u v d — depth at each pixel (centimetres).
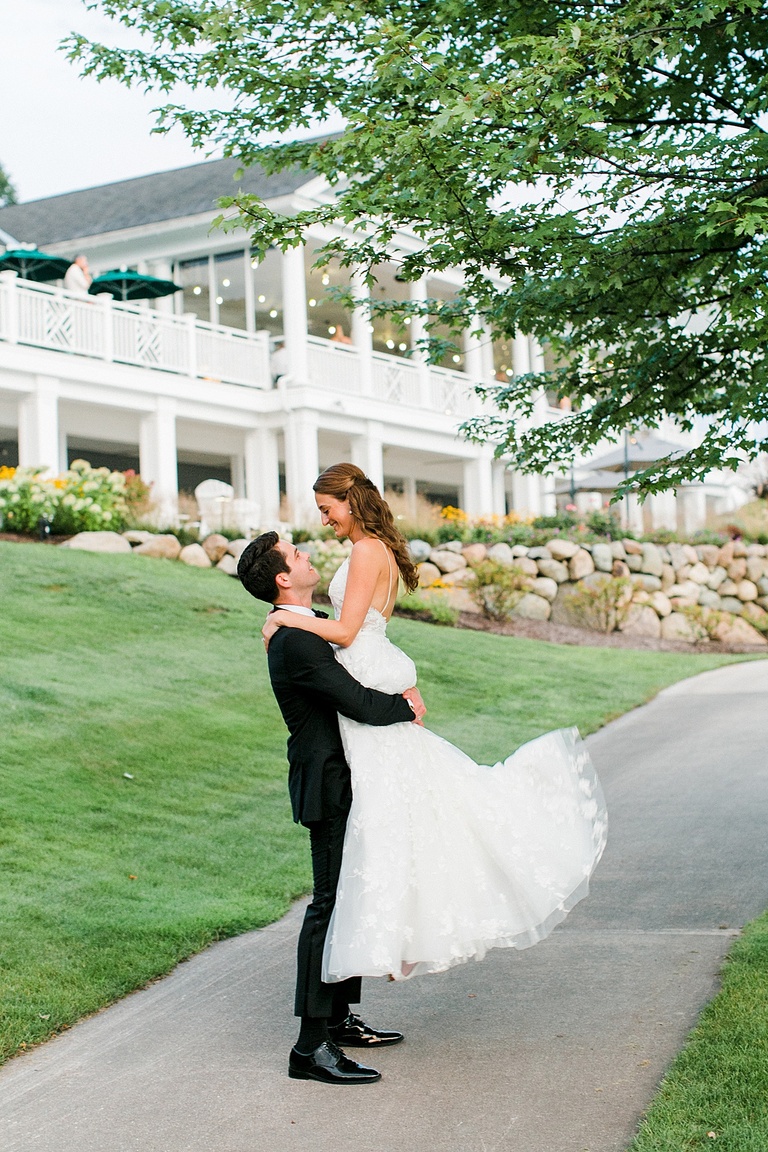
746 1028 365
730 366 545
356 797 364
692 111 533
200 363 2069
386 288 2491
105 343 1872
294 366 2128
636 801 765
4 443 2039
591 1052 370
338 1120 333
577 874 376
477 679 1262
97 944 488
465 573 1805
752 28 503
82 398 1848
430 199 452
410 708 376
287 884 591
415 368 2441
